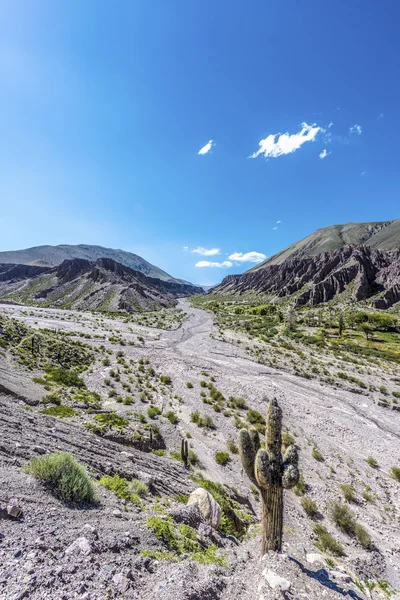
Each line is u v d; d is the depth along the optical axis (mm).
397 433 27984
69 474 7371
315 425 27734
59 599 3996
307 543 11969
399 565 12305
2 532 5031
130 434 17688
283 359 52844
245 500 14961
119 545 5887
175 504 10336
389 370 48844
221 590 5363
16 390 18531
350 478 19344
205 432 23203
